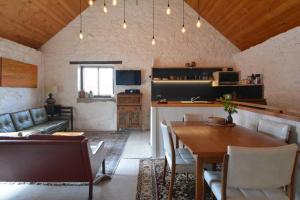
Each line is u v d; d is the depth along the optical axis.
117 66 7.68
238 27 6.40
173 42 7.67
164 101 4.94
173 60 7.69
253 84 6.20
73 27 7.62
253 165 1.79
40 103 7.53
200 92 7.71
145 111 7.72
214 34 7.69
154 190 3.18
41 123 6.34
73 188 3.27
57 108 7.46
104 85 7.94
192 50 7.69
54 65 7.69
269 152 1.77
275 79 5.48
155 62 7.67
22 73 6.32
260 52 6.14
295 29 4.71
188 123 3.54
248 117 3.90
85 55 7.66
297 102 4.67
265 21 5.28
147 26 7.64
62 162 2.83
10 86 5.77
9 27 5.48
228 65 7.71
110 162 4.35
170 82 7.70
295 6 4.25
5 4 4.74
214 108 4.48
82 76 7.91
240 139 2.53
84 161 2.81
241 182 1.84
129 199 2.95
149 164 4.20
